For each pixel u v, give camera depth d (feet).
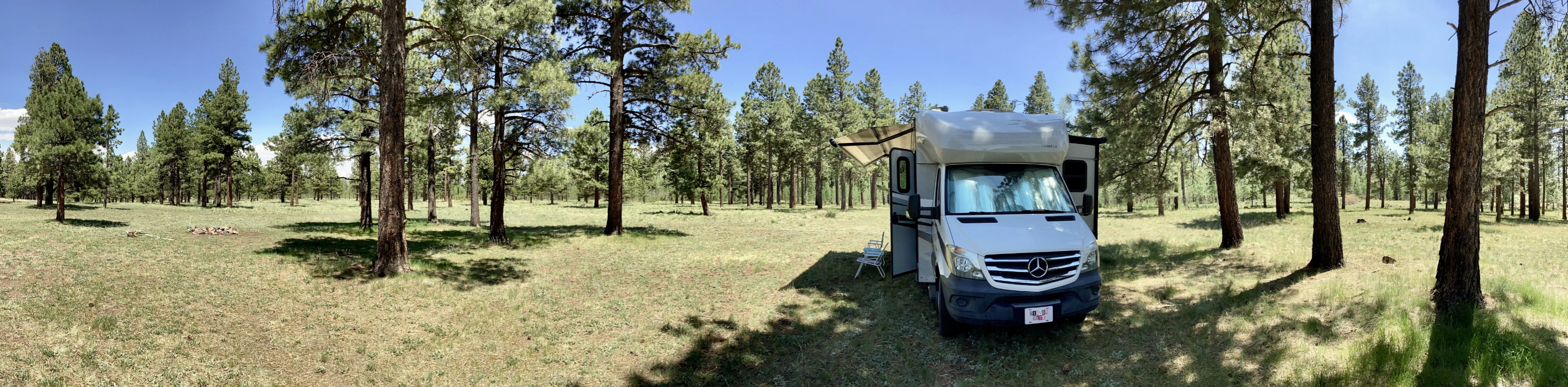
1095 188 25.22
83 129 63.41
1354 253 33.81
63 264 28.78
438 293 27.22
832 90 156.66
